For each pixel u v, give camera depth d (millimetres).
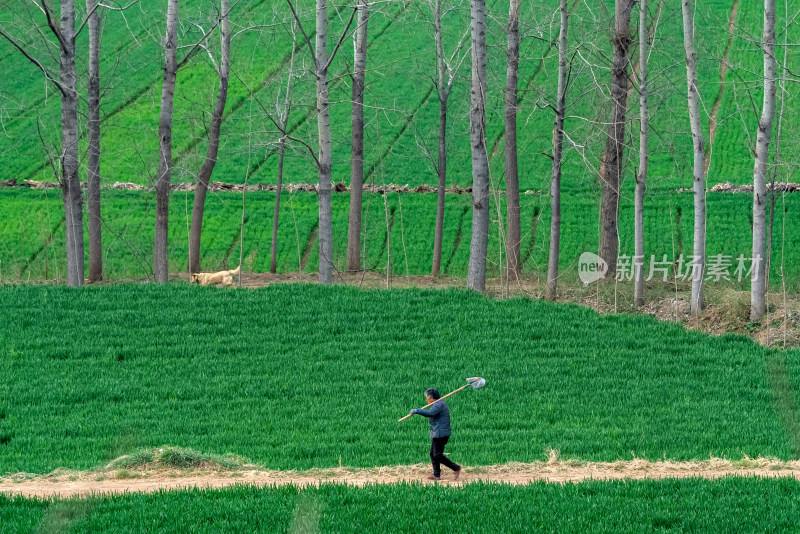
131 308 54594
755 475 30188
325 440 36625
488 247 88562
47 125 118438
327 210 62844
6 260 83938
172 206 98188
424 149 80062
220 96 75562
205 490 28328
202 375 45094
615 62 65438
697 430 38000
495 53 85250
